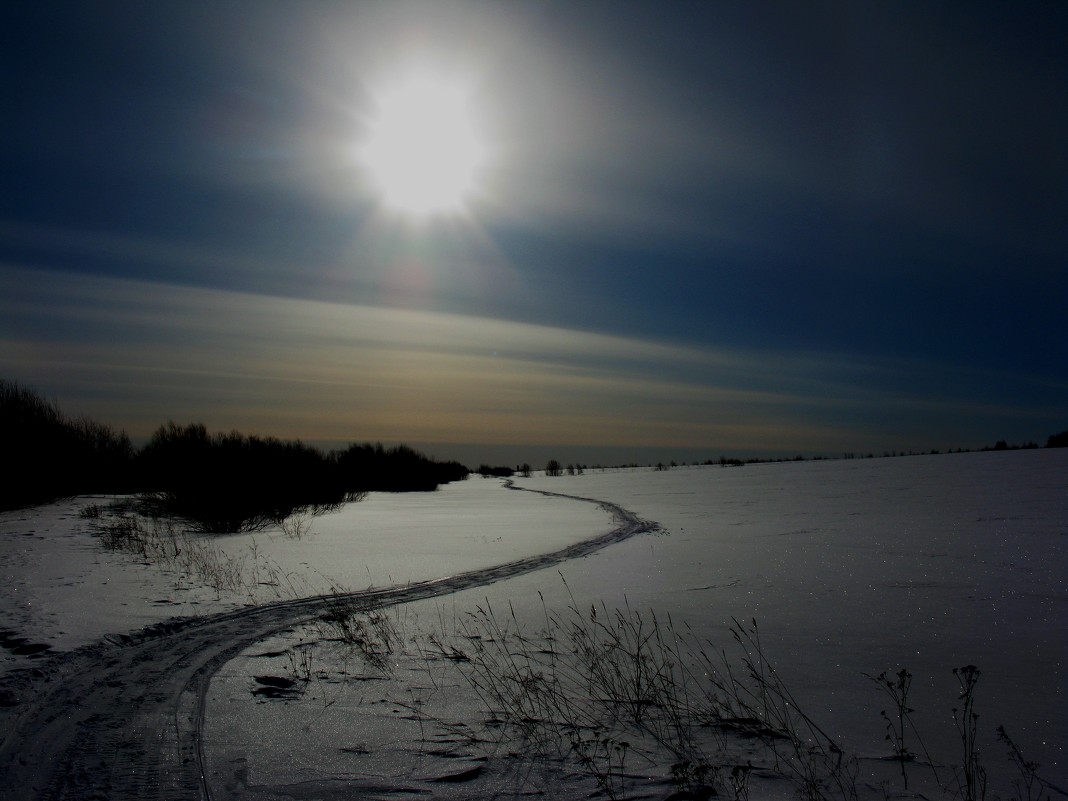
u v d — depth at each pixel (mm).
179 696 4977
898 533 14016
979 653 5754
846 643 6199
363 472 46781
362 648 6324
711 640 6453
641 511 24234
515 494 40844
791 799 3326
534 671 5621
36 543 13273
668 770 3699
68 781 3582
